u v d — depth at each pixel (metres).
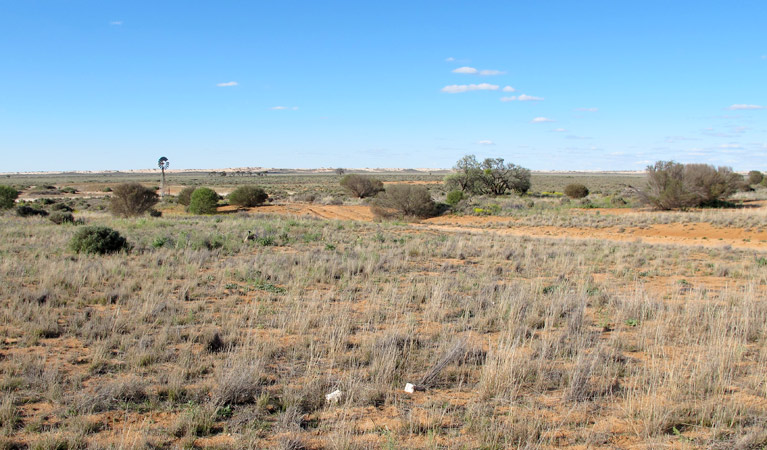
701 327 8.44
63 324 8.55
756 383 6.04
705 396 5.84
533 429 4.89
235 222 29.94
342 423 5.04
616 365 6.75
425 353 7.26
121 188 40.00
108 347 7.30
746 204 39.19
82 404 5.34
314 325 8.77
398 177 164.50
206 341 7.38
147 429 4.88
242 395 5.66
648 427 5.01
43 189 96.44
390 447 4.52
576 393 5.82
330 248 19.09
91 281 11.66
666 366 6.66
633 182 117.38
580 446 4.72
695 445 4.73
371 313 9.38
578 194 57.62
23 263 13.88
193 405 5.39
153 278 12.46
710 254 20.05
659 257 18.89
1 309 9.06
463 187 63.75
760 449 4.62
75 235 17.08
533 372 6.55
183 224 28.59
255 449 4.57
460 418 5.31
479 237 26.00
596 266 16.45
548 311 9.45
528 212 41.34
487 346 7.77
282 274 13.16
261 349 7.26
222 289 11.59
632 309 9.71
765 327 8.35
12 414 5.07
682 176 39.41
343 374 6.41
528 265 16.08
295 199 60.88
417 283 12.53
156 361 6.84
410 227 31.84
